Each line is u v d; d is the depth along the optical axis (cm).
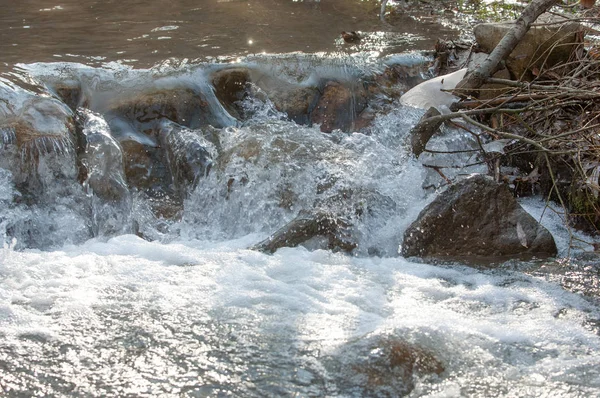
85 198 498
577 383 322
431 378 323
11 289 398
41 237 479
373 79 634
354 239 473
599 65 551
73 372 326
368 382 319
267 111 599
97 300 389
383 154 539
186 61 629
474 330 362
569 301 402
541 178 522
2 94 532
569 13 702
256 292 399
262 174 505
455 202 468
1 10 768
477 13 830
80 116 548
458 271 440
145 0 838
